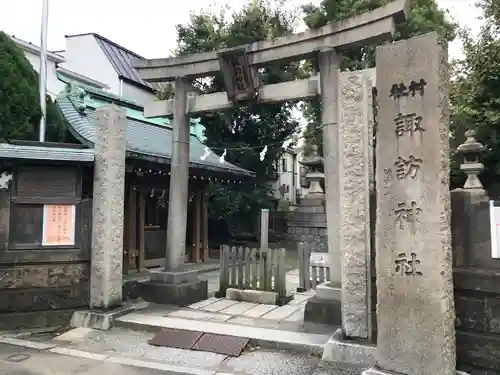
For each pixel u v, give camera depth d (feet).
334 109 22.82
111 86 61.72
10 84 30.42
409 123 13.84
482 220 15.47
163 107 29.25
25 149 22.27
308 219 59.41
